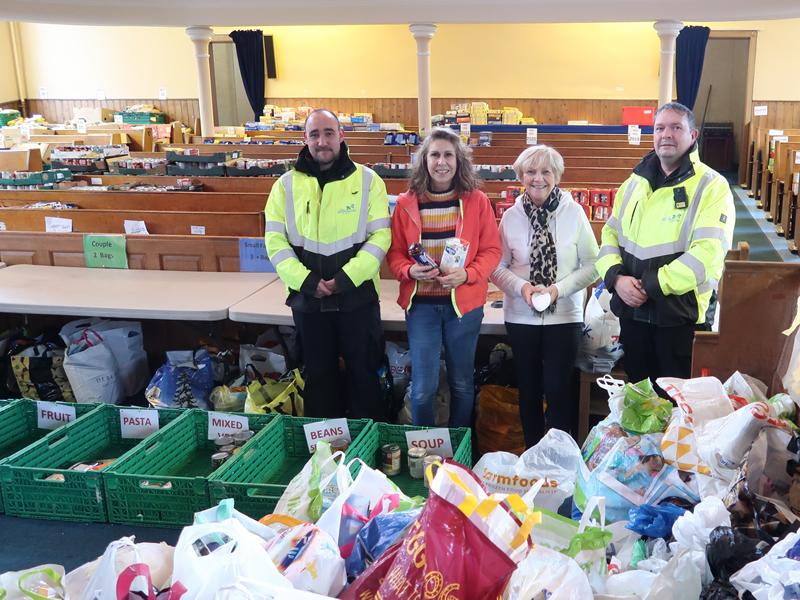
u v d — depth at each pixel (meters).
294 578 1.31
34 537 2.47
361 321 3.09
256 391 3.44
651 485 1.86
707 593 1.42
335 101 15.38
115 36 15.93
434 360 3.04
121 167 5.89
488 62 14.71
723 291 2.39
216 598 1.18
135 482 2.47
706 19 8.60
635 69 14.29
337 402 3.29
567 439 2.17
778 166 8.60
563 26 14.31
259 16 8.69
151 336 4.28
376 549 1.42
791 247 7.46
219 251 4.20
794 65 13.57
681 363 2.81
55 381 3.88
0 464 2.57
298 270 2.98
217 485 2.39
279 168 5.60
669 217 2.75
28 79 16.42
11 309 3.61
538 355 3.07
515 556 1.17
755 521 1.61
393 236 3.06
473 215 2.96
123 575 1.30
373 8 8.12
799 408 1.93
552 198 2.99
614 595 1.41
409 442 2.79
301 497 1.74
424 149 2.92
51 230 4.66
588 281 3.01
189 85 15.98
